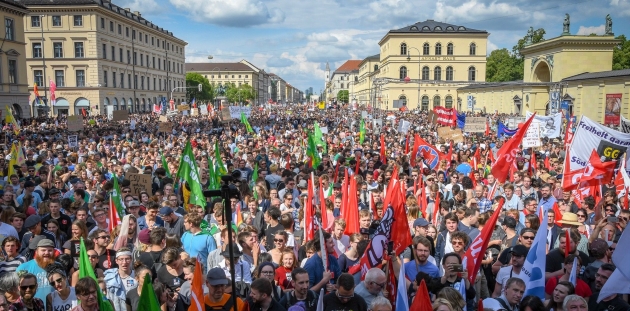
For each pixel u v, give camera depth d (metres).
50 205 9.36
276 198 11.43
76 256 7.99
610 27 53.59
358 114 66.38
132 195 12.45
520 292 5.91
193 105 71.38
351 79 176.38
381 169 15.47
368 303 6.31
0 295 5.57
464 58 94.00
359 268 7.39
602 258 7.23
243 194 11.85
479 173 15.44
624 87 40.50
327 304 5.97
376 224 9.74
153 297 5.31
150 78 96.19
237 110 38.88
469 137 28.08
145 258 7.57
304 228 9.73
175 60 111.12
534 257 6.63
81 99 74.88
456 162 18.36
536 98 58.50
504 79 99.00
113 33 80.00
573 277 6.53
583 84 47.19
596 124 12.79
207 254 8.27
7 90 53.28
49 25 73.19
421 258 6.93
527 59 63.19
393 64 94.75
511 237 8.71
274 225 9.21
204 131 37.78
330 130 41.66
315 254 7.30
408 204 10.05
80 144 23.19
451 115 29.72
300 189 12.81
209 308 5.93
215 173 15.42
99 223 9.13
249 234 7.73
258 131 38.06
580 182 12.65
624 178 12.38
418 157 17.39
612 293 5.91
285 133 32.88
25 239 8.34
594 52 53.69
